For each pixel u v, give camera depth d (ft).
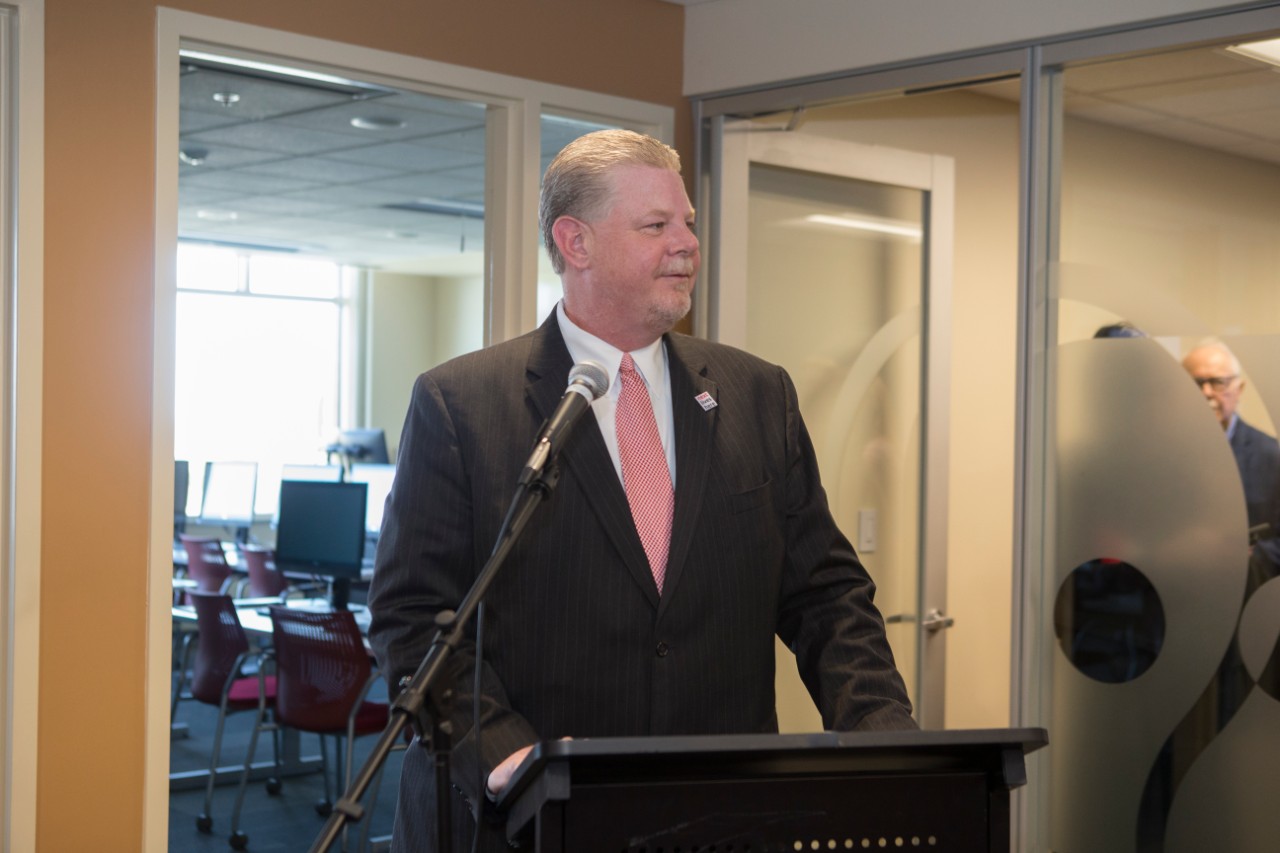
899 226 13.25
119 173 9.11
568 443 5.89
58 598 8.87
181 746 19.60
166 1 9.29
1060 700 10.36
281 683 15.37
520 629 5.82
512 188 11.43
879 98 11.64
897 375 13.24
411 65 10.59
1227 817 9.62
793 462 6.44
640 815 4.18
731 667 5.92
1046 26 10.10
